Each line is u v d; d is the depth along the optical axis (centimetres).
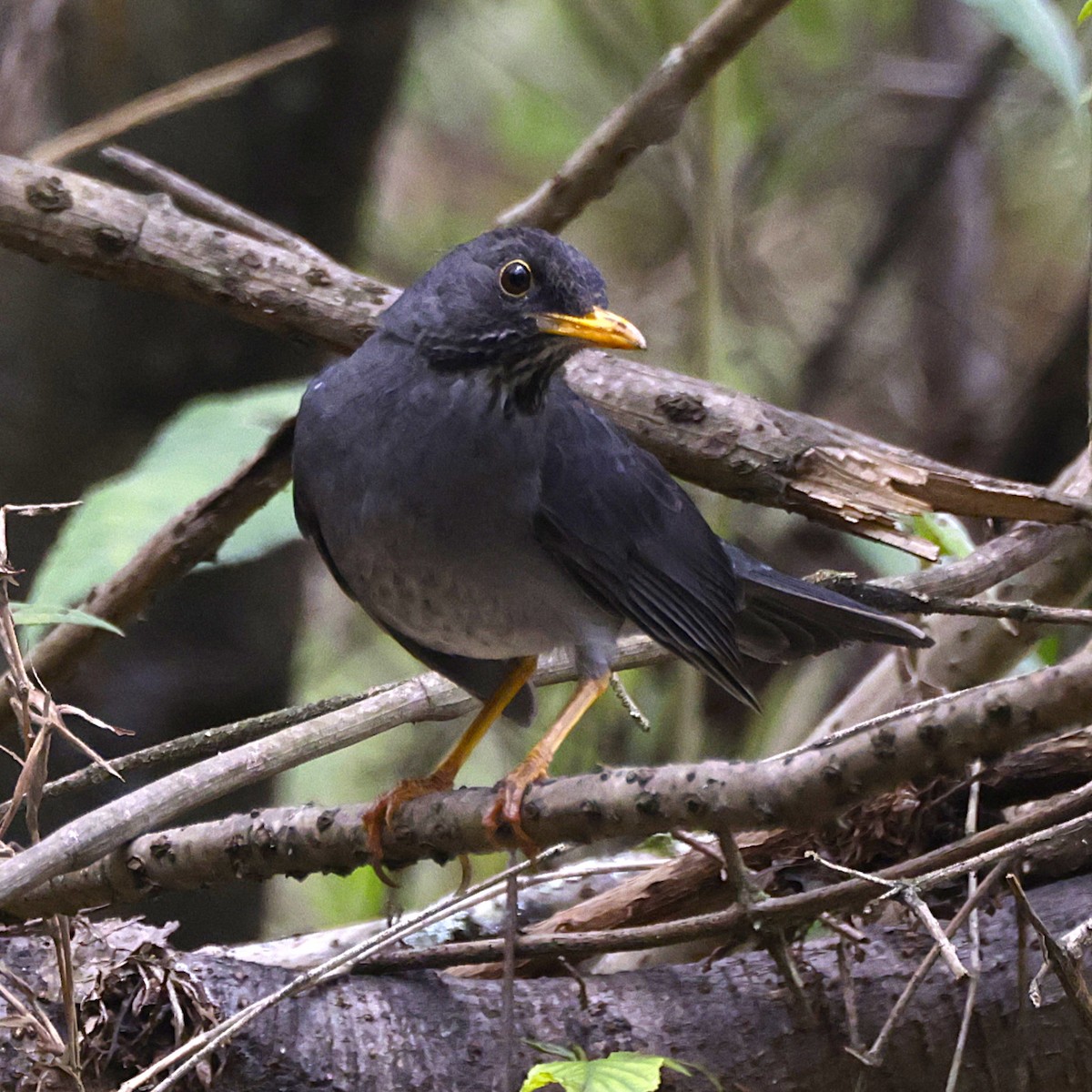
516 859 886
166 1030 657
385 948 708
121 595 882
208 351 1298
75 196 832
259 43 1266
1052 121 1645
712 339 1166
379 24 1287
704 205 1164
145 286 855
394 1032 680
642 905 801
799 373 1583
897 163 1739
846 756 540
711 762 585
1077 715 509
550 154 1789
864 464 792
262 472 862
